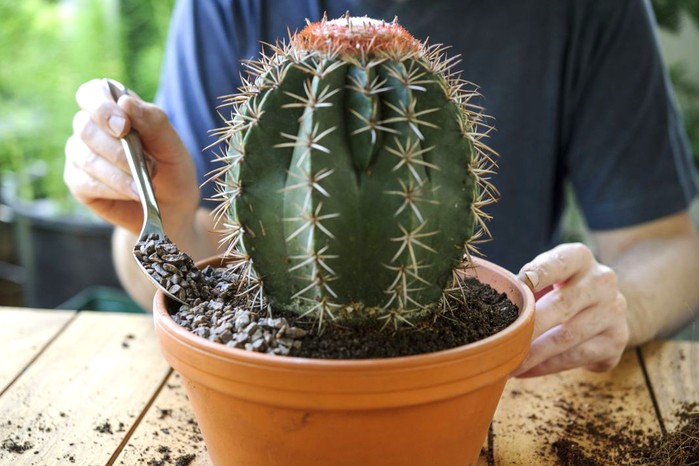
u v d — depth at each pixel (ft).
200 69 3.68
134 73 5.74
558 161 3.87
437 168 1.76
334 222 1.71
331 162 1.69
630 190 3.58
